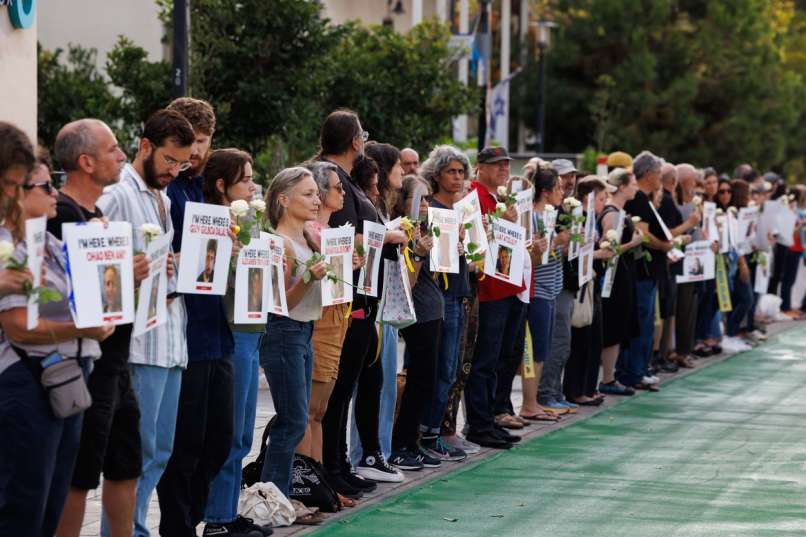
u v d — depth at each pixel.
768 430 13.12
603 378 15.43
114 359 6.61
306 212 8.60
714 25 43.31
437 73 21.83
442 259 10.24
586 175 14.77
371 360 9.85
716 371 17.61
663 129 42.94
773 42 47.66
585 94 43.41
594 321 14.38
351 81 21.20
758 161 44.41
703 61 43.38
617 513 9.44
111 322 6.08
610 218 14.55
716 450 11.99
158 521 8.74
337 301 8.59
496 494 9.98
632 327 15.05
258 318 7.74
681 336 17.78
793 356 19.39
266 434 8.90
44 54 20.80
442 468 10.88
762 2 44.47
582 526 9.03
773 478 10.77
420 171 11.20
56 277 6.21
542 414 13.38
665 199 16.38
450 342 10.94
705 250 17.17
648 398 15.16
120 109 18.95
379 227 9.25
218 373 7.59
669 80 43.09
